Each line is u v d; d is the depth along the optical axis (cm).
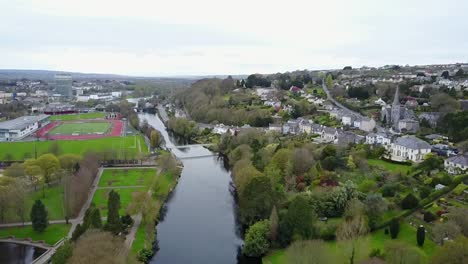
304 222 13475
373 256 11519
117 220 14100
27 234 14500
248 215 15512
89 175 19675
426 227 13088
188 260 13450
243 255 13738
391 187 15675
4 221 15488
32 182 19262
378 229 13700
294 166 19100
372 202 13938
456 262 9462
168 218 17088
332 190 15625
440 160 18675
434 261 9856
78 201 16850
